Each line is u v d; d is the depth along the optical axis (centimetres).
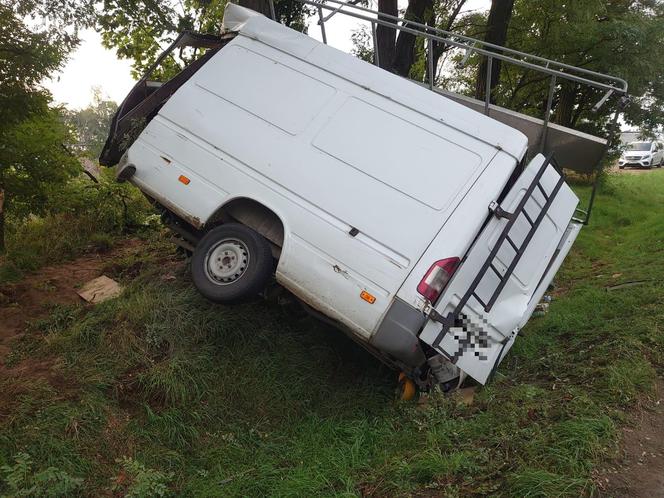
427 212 445
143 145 552
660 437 401
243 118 519
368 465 412
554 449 374
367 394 514
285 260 474
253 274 496
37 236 957
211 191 515
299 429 471
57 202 952
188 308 563
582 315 648
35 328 602
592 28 1328
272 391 506
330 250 459
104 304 623
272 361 527
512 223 439
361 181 466
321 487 388
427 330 431
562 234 515
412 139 469
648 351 516
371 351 506
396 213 450
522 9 1401
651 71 1387
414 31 602
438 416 445
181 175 529
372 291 441
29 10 764
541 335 625
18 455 362
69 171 941
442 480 370
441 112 474
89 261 879
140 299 586
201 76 551
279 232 511
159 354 526
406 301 430
